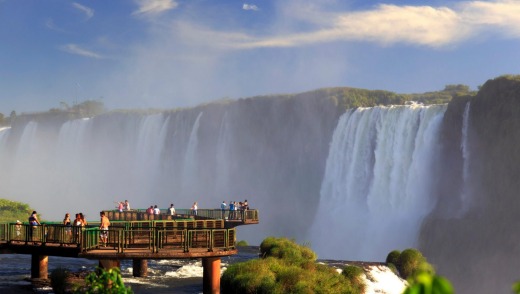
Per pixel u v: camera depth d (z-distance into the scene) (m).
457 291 68.44
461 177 74.38
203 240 26.94
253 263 29.41
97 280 10.59
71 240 27.12
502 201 68.56
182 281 33.25
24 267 36.97
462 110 75.25
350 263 39.25
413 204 76.56
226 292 28.20
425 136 77.25
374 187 81.12
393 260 40.34
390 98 107.62
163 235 26.42
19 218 78.44
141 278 34.09
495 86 72.25
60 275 28.53
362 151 84.38
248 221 51.09
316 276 27.94
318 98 102.75
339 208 85.88
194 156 111.81
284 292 26.05
